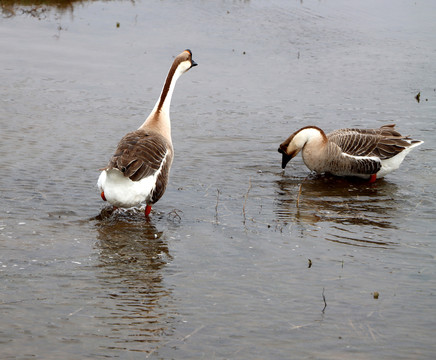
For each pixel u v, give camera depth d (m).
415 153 16.42
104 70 22.80
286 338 7.84
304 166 15.82
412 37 28.88
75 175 13.69
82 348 7.45
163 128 13.14
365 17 31.83
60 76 21.84
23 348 7.38
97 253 10.13
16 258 9.73
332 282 9.44
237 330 7.99
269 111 19.50
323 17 31.48
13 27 27.53
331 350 7.61
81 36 26.86
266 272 9.70
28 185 12.91
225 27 29.17
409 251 10.66
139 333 7.83
